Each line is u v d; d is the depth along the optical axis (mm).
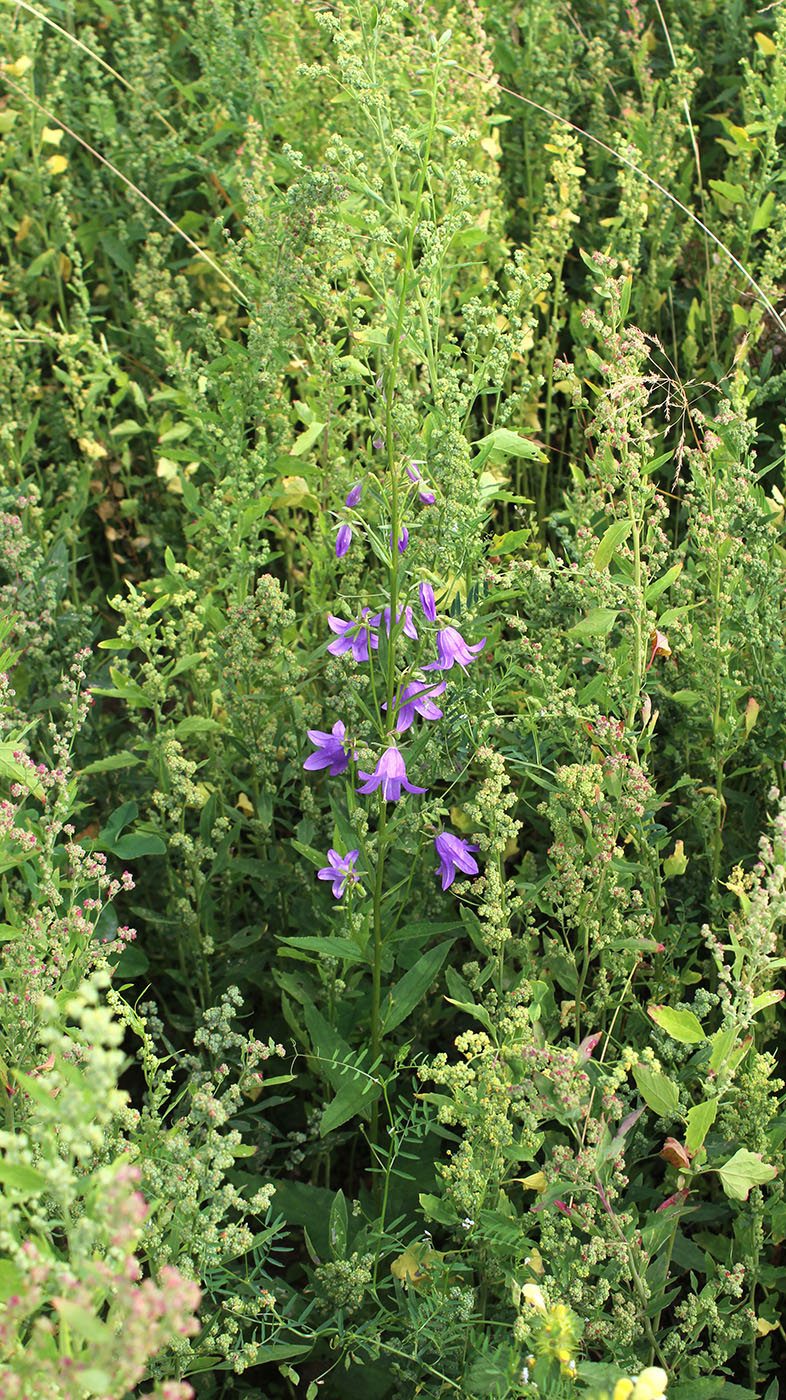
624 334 2551
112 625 4047
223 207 4777
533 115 4547
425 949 2916
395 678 2604
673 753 2959
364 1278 2137
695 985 2891
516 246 4512
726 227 4156
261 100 4348
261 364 3293
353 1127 2918
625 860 2459
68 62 4820
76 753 3354
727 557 2713
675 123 4262
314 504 3377
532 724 2652
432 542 2570
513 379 4070
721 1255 2336
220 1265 2020
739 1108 2199
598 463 2586
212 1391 2271
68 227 4383
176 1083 2984
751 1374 2252
